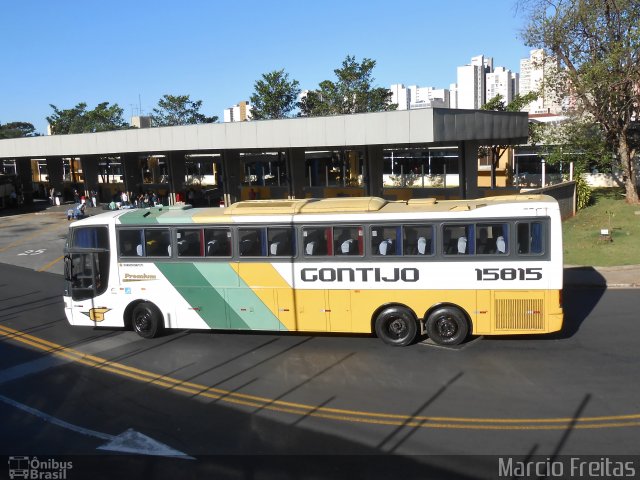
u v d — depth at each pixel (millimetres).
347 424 9078
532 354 11867
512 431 8586
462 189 29047
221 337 14102
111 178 64000
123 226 13906
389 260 12500
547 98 31875
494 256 12055
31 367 12430
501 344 12586
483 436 8469
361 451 8203
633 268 18828
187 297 13656
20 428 9484
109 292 14164
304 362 12055
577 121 30500
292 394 10406
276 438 8727
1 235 33188
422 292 12445
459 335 12430
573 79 28719
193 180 62438
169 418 9633
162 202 44000
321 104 49562
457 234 12195
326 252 12789
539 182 45094
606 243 22453
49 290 19875
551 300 11914
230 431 9047
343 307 12805
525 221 11875
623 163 31109
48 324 15781
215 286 13453
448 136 24766
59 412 10062
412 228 12367
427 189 37250
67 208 45781
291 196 35219
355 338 13500
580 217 28781
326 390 10508
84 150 37844
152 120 59031
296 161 34781
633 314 14352
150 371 11945
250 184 53188
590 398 9633
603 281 17500
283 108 50312
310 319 13000
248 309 13312
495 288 12117
